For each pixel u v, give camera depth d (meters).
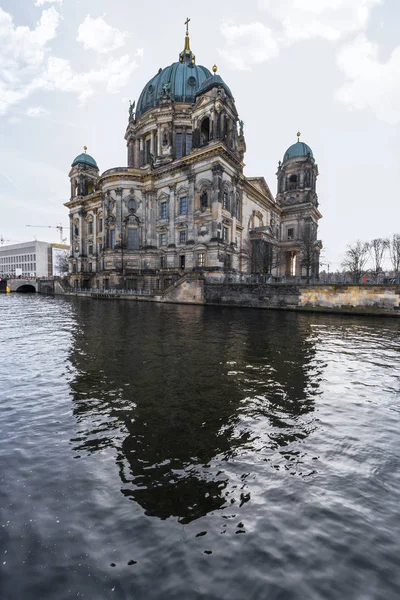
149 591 3.08
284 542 3.67
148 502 4.31
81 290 66.31
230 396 8.17
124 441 5.91
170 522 3.96
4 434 6.12
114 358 11.97
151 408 7.38
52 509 4.16
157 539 3.70
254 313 31.56
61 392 8.38
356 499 4.39
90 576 3.25
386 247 62.09
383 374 10.23
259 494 4.48
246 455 5.48
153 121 64.88
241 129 65.56
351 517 4.07
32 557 3.46
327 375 10.06
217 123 47.94
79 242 76.12
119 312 30.88
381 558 3.47
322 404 7.75
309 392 8.54
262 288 36.88
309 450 5.66
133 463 5.21
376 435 6.23
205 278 42.75
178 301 44.94
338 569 3.34
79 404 7.59
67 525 3.90
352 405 7.71
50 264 140.88
